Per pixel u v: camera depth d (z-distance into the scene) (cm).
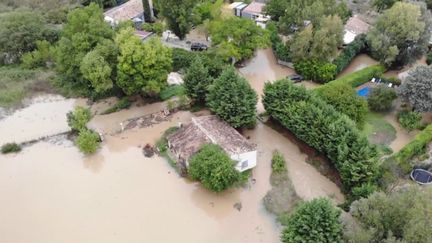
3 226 4412
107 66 6009
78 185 4941
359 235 3353
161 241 4209
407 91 5603
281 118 5469
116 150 5509
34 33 7606
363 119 5631
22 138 5766
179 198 4738
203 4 8088
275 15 8256
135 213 4544
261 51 8156
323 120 4878
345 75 7106
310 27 6850
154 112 6281
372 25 7688
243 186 4878
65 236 4281
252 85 6969
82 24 6550
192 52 7356
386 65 7112
